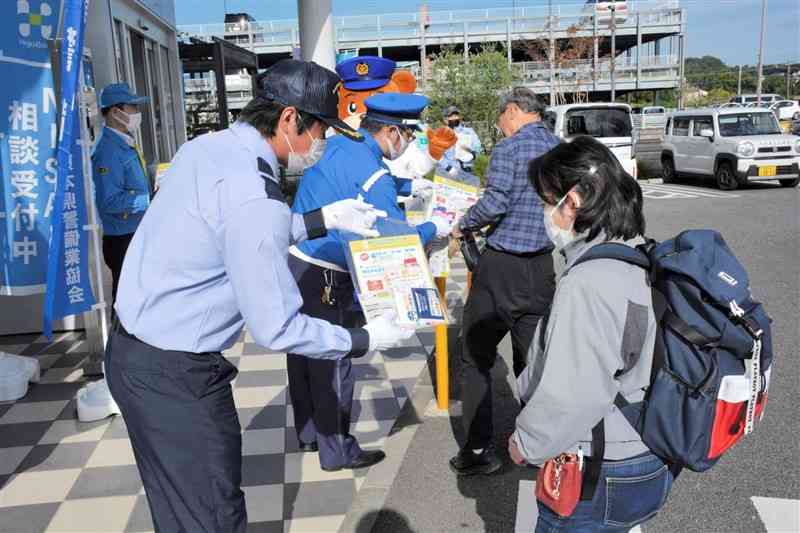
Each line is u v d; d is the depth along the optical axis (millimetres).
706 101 58375
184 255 1966
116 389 2059
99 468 3682
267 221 1922
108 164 4988
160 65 8789
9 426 4207
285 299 1975
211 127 13953
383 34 40719
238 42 38531
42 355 5465
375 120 3385
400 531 3125
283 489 3457
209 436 2074
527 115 3447
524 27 40625
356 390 4719
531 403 1709
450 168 6113
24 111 4117
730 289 1641
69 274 4348
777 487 3402
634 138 15102
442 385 4367
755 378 1672
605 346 1643
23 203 4160
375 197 3191
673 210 13117
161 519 2158
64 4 3473
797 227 10656
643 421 1716
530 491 3436
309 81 2119
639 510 1795
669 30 42219
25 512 3273
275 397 4582
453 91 22641
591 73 39562
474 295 3482
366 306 2479
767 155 15297
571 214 1838
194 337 2020
